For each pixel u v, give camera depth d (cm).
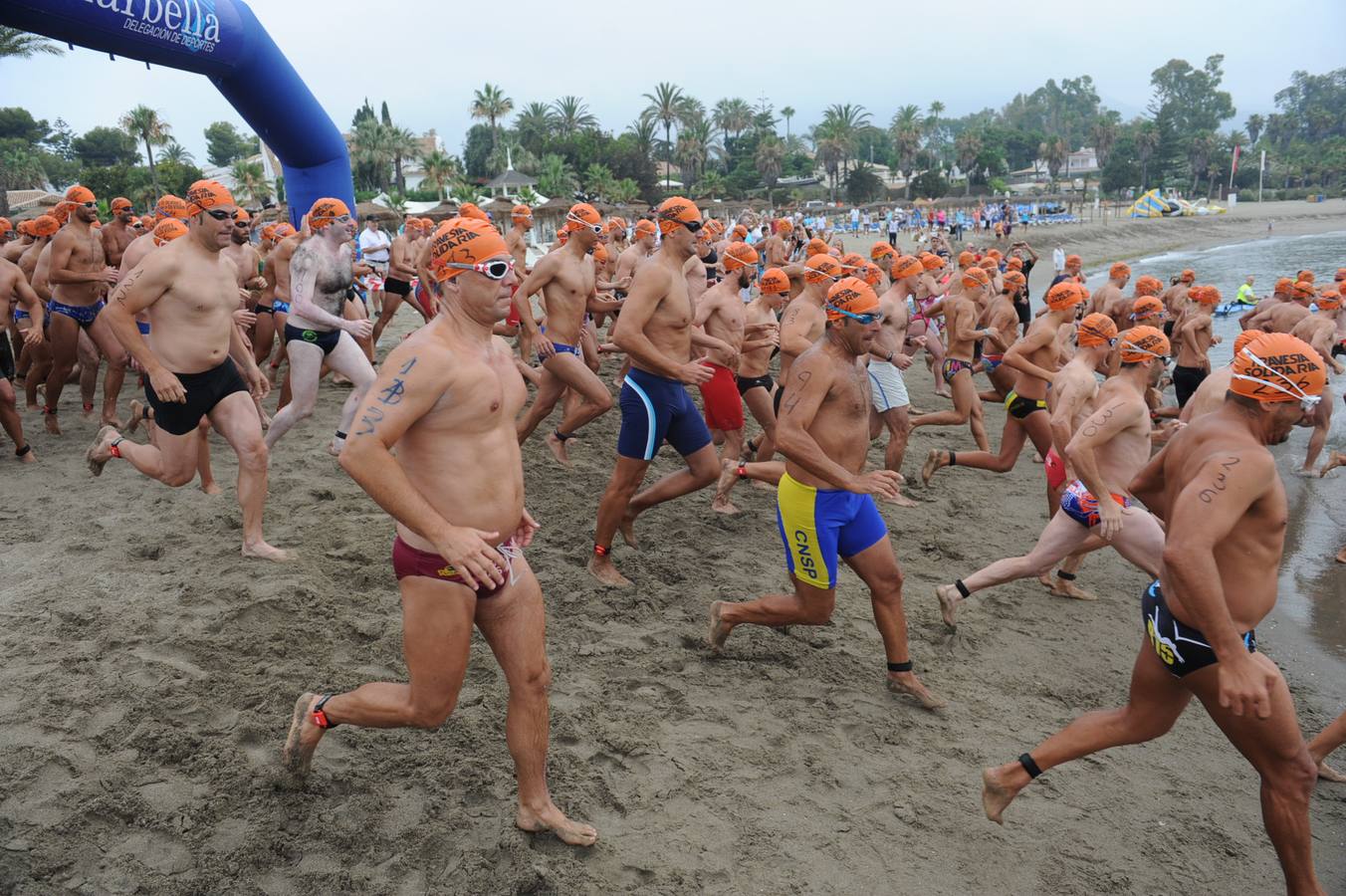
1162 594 348
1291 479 1059
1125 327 1427
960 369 966
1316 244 6178
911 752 463
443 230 318
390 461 298
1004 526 846
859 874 372
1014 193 12112
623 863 358
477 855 347
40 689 413
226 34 957
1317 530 902
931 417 988
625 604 586
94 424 868
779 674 526
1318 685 612
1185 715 554
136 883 318
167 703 412
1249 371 325
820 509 468
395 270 1187
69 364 815
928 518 848
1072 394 663
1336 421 1342
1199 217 8362
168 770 374
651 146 10944
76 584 514
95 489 678
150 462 546
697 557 685
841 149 10769
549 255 748
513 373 336
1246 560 331
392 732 418
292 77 1084
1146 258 5559
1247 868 408
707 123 11206
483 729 429
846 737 469
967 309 954
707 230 1373
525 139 10350
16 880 313
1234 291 3381
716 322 775
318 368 686
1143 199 8406
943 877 378
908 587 677
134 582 521
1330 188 13150
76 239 800
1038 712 520
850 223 6794
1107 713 372
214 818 351
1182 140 13450
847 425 468
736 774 427
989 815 386
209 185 516
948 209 8762
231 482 706
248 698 425
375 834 355
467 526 321
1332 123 17388
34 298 777
